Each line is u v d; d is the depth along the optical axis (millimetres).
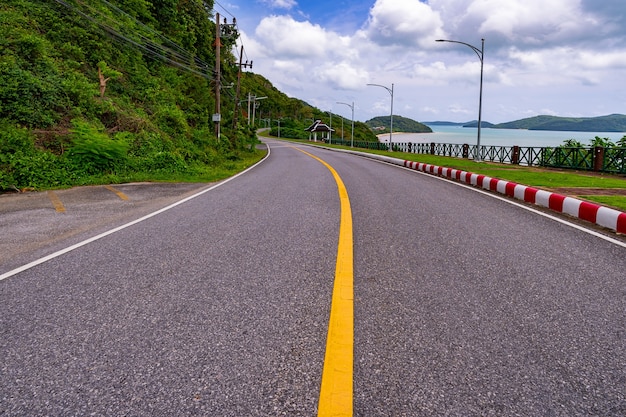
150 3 31797
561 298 3270
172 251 4602
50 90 14406
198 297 3246
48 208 7750
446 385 2094
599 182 11836
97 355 2377
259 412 1877
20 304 3119
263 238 5172
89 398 1979
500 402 1964
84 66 20234
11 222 6414
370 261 4223
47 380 2131
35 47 15719
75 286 3502
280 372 2197
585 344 2527
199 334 2627
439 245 4898
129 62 24953
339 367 2242
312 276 3734
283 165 21344
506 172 15336
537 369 2248
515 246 4902
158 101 23766
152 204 8195
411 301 3182
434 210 7391
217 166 20078
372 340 2559
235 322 2799
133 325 2760
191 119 30359
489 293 3367
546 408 1924
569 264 4199
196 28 46156
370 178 13656
